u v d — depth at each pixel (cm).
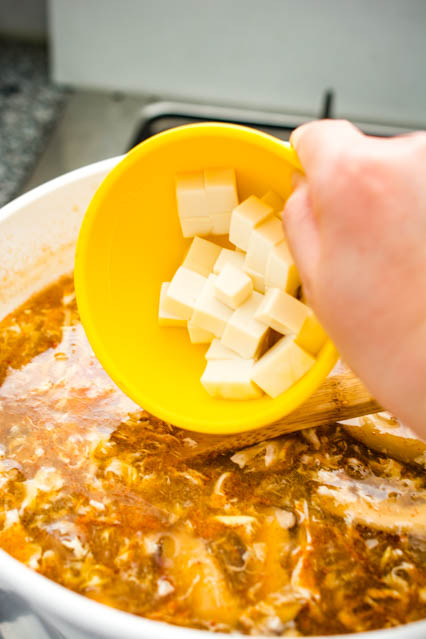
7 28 102
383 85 92
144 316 45
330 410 43
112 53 94
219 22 90
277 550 40
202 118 70
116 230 44
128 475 42
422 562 39
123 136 91
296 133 37
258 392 41
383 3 85
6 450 43
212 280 43
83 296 42
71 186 50
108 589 38
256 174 43
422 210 33
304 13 87
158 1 89
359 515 41
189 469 42
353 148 34
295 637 37
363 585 39
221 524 41
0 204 80
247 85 94
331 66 91
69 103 95
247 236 42
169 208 45
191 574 39
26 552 40
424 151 33
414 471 42
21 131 91
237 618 38
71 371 47
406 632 33
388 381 34
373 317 34
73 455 43
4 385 46
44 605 34
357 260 33
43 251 50
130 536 40
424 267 33
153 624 33
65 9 92
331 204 34
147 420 44
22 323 49
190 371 45
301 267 36
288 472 42
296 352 39
